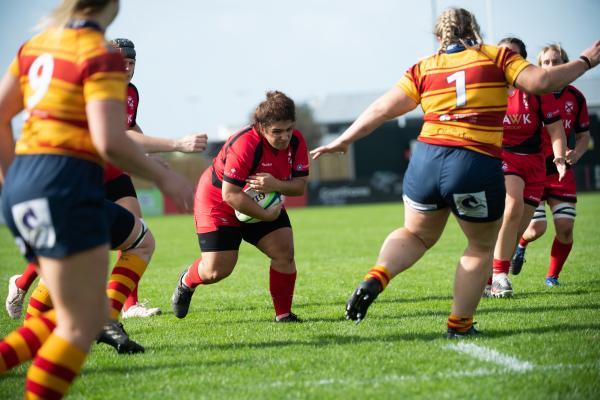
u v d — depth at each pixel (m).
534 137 25.42
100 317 12.28
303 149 20.73
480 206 17.03
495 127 16.98
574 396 13.54
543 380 14.53
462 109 16.94
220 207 21.19
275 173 20.30
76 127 12.06
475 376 14.96
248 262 41.03
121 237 17.22
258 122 19.56
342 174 135.50
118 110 11.80
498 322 20.41
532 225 28.66
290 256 21.75
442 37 17.80
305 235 58.34
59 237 11.76
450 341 18.16
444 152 16.94
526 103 25.12
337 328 20.66
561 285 27.39
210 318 23.61
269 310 24.80
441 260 36.94
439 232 18.28
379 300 25.47
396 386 14.45
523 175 25.31
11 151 13.37
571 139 28.70
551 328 19.39
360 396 13.87
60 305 12.09
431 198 17.42
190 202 12.27
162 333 20.98
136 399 14.20
